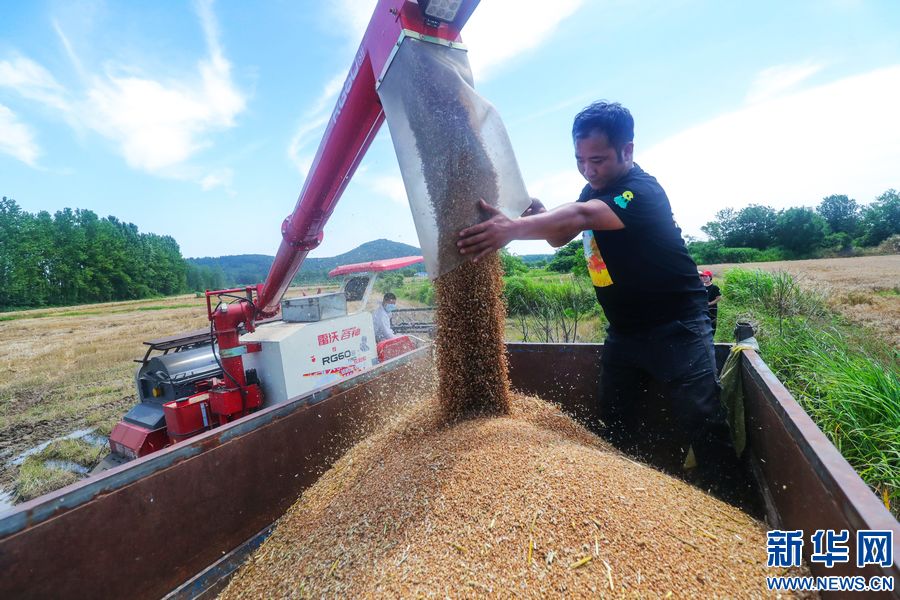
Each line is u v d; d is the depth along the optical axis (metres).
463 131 1.69
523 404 2.54
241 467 1.82
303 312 4.25
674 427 2.30
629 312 2.35
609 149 2.12
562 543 1.28
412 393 2.94
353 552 1.47
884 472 2.49
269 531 1.92
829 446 1.19
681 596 1.15
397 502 1.60
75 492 1.31
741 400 2.12
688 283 2.26
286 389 3.69
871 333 5.76
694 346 2.22
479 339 2.23
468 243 1.62
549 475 1.54
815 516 1.16
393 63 1.77
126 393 8.04
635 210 2.00
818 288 7.88
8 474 4.93
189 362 3.67
